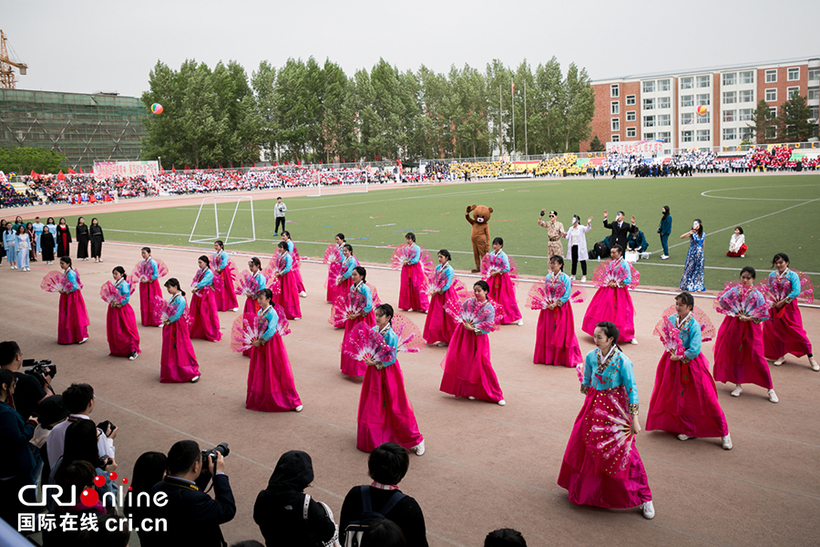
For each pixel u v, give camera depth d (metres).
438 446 7.27
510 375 9.70
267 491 4.27
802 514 5.55
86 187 67.69
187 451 4.33
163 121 83.00
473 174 89.25
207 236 30.61
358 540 4.02
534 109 96.62
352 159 98.88
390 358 6.92
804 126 84.19
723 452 6.85
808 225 24.05
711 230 24.22
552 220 16.77
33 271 22.66
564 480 5.95
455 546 5.24
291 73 92.44
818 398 8.23
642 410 8.10
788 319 9.34
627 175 76.88
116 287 11.46
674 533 5.35
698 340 6.89
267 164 101.06
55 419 5.54
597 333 5.62
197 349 11.97
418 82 99.00
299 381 9.86
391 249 23.62
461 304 8.50
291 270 13.83
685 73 95.25
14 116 95.62
